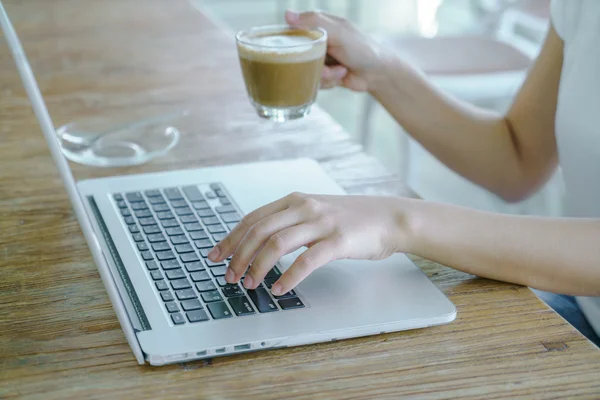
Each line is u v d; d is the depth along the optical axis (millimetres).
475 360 647
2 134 1123
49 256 796
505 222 775
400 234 751
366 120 2330
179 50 1494
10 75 1366
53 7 1747
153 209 867
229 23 4406
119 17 1688
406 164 2164
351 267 765
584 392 611
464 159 1169
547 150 1165
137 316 671
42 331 673
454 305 711
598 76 1002
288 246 704
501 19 3162
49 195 934
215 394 598
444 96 1163
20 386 604
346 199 765
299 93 1060
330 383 614
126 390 601
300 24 1110
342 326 665
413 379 621
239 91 1305
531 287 767
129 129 1136
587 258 757
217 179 951
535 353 658
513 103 1184
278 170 982
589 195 1051
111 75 1360
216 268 749
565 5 1065
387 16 4441
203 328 654
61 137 1104
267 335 648
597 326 1040
